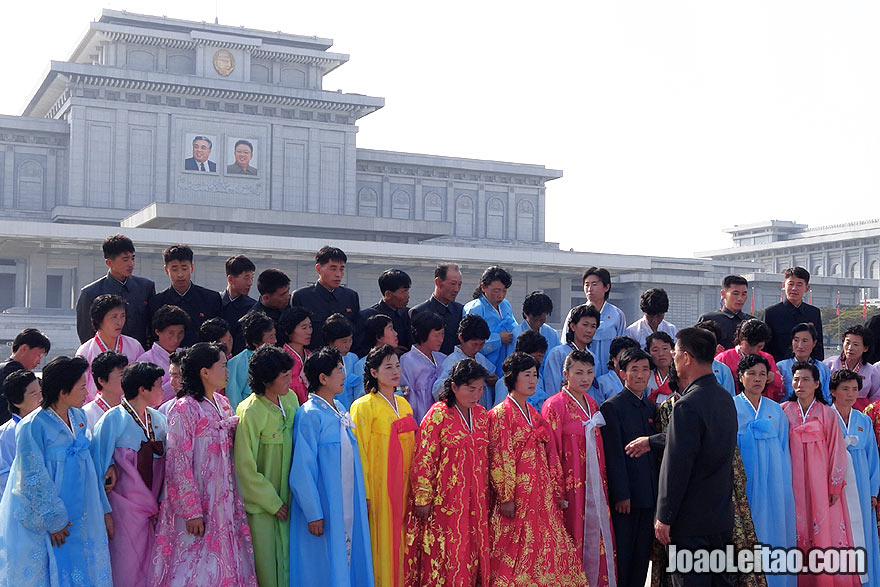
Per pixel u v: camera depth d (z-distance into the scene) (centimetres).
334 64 7806
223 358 608
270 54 7462
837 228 12362
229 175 7150
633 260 6425
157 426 615
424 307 898
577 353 696
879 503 749
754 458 696
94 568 552
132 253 812
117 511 583
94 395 712
